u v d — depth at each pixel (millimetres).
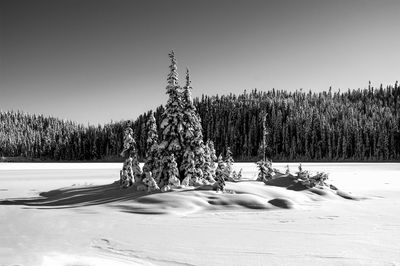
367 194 26922
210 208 18141
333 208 19375
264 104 151625
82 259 9195
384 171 61094
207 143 32250
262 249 10539
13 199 24344
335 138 126750
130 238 11766
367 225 14516
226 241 11484
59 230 12961
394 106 168125
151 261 9320
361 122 132500
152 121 27188
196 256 9789
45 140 165750
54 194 27219
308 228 13781
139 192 22547
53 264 8609
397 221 15484
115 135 153125
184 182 24297
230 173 31031
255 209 18344
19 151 169375
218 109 154750
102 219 15219
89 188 29172
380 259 9672
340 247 10859
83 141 153750
